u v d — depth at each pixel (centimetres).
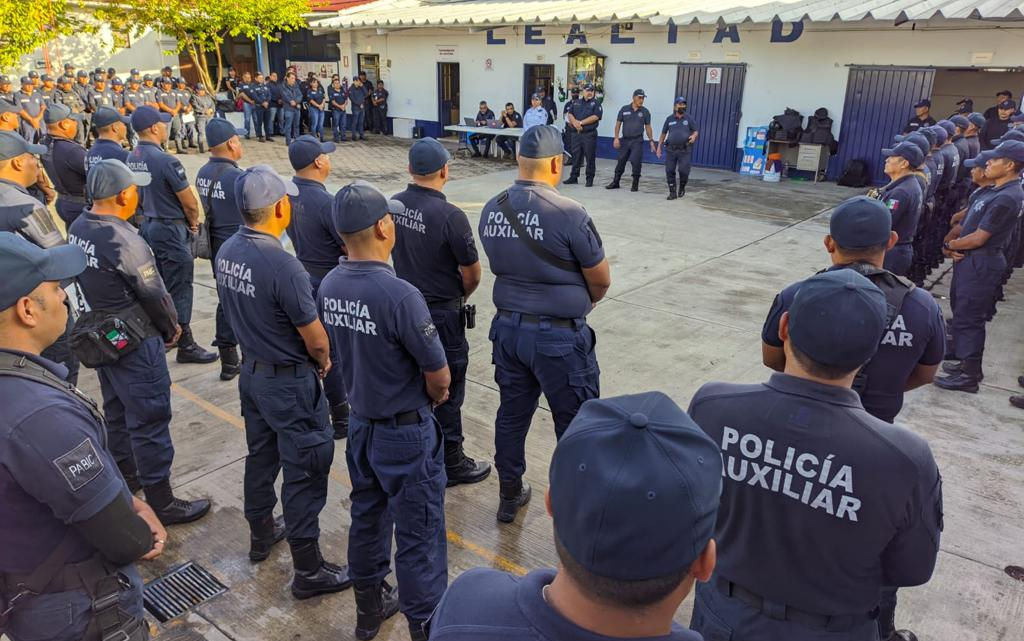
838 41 1277
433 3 2042
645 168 1482
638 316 628
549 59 1631
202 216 561
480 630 103
